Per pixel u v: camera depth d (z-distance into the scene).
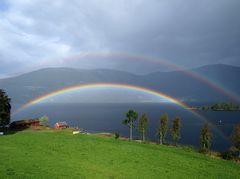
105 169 46.12
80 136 83.31
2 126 95.19
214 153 79.69
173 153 66.19
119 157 56.06
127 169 47.44
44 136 77.38
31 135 78.50
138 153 61.66
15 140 67.81
